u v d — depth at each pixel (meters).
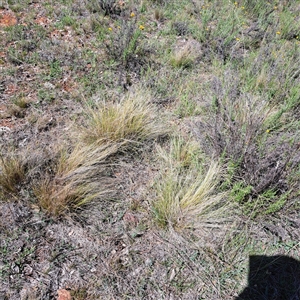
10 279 1.04
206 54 2.30
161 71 2.08
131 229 1.22
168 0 2.91
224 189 1.36
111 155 1.45
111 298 1.04
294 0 3.31
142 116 1.53
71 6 2.57
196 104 1.83
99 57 2.07
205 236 1.22
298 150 1.37
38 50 2.04
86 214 1.24
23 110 1.62
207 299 1.07
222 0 3.10
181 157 1.47
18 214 1.19
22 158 1.32
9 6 2.42
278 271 1.16
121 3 2.81
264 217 1.29
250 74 2.08
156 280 1.09
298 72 2.07
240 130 1.52
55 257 1.11
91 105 1.70
